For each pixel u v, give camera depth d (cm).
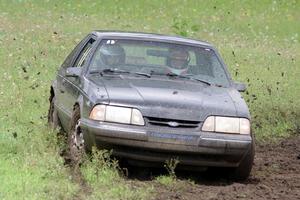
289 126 3050
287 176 2158
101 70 2158
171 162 1923
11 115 2675
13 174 1830
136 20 7200
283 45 6500
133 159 1939
